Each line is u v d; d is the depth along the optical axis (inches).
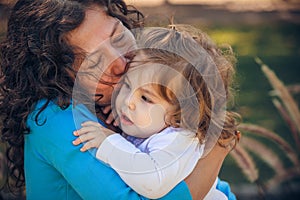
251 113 238.5
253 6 393.7
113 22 81.6
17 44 81.7
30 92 80.5
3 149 122.5
